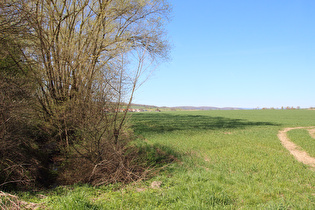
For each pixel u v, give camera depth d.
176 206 4.87
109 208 4.76
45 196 5.74
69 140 9.09
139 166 8.01
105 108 7.73
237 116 45.94
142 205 5.06
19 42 9.07
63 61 11.02
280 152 11.31
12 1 7.89
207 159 9.76
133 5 13.76
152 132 16.77
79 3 12.78
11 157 6.87
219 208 4.87
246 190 6.06
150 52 14.93
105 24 12.72
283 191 6.10
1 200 4.75
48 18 10.96
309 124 28.03
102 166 7.32
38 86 10.05
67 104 8.88
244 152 10.92
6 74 8.15
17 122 7.37
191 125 23.64
